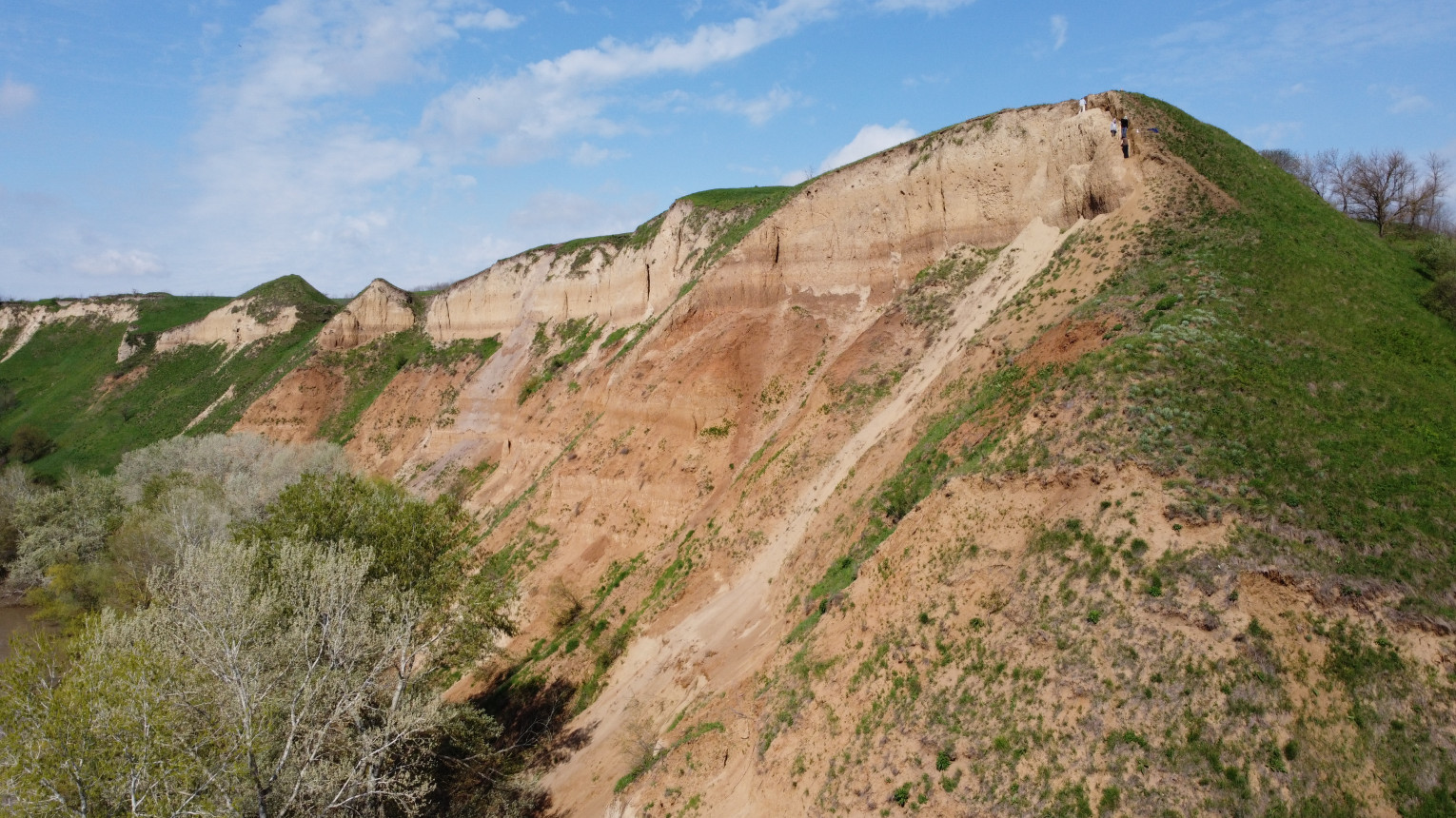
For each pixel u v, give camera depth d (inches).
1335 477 822.5
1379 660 699.4
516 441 2849.4
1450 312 1050.7
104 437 4293.8
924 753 803.4
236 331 4793.3
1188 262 1153.4
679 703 1251.2
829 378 1633.9
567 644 1631.4
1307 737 677.9
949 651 866.1
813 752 911.0
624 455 1959.9
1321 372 952.9
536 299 3398.1
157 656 906.7
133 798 784.9
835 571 1175.0
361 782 990.4
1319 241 1192.8
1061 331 1136.8
